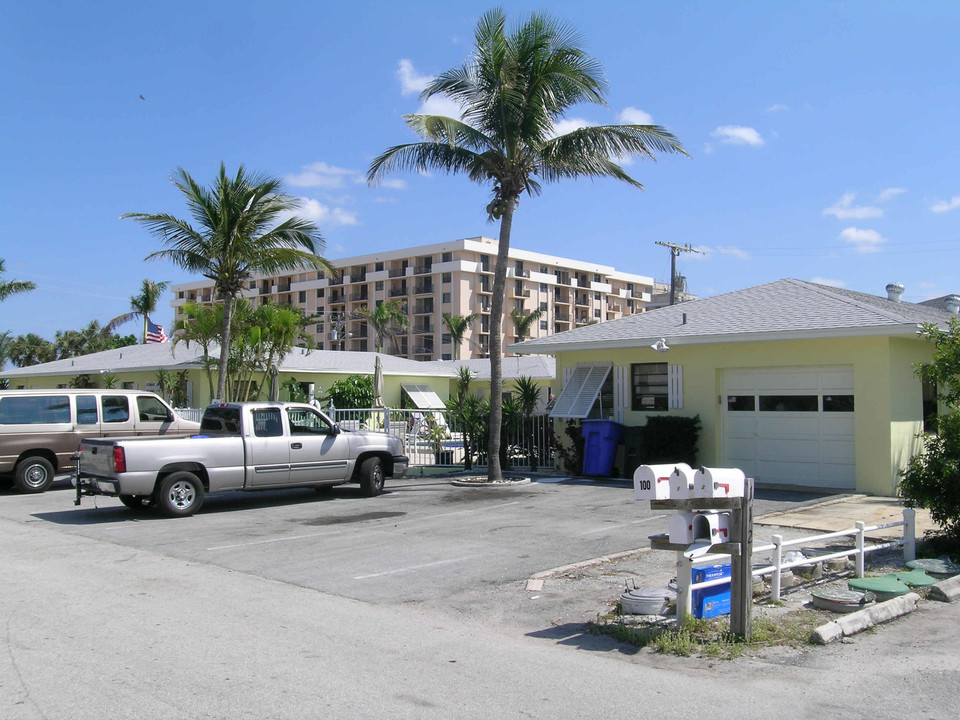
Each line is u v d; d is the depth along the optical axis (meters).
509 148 17.19
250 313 29.53
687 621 6.68
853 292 20.83
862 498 14.67
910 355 16.02
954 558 9.30
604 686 5.55
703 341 17.16
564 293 94.31
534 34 16.56
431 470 21.17
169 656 6.14
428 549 10.59
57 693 5.33
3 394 17.38
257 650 6.32
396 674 5.78
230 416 14.61
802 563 8.13
